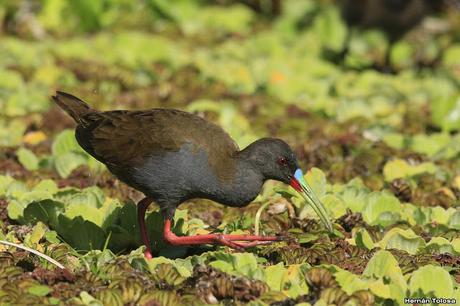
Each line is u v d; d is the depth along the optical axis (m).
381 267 9.35
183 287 9.06
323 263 9.61
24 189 12.02
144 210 10.52
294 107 16.92
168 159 10.18
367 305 8.58
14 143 14.56
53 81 17.62
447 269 9.66
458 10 23.47
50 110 15.86
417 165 13.60
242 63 19.56
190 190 10.32
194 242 10.24
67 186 12.42
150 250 10.48
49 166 13.34
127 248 10.68
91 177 12.70
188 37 21.92
